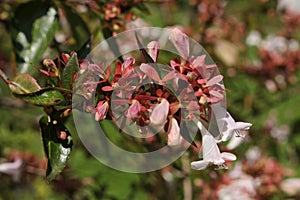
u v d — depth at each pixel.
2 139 0.54
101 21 0.41
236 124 0.32
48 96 0.32
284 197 0.51
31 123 0.55
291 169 0.56
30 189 0.55
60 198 0.56
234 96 0.54
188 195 0.45
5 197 0.54
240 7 0.62
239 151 0.49
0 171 0.51
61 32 0.45
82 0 0.42
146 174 0.47
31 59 0.40
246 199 0.48
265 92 0.60
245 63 0.59
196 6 0.59
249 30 0.62
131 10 0.44
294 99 0.61
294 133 0.61
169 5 0.58
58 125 0.33
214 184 0.47
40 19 0.41
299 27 0.67
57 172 0.33
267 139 0.59
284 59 0.60
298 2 0.72
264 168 0.50
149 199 0.48
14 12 0.40
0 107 0.52
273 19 0.65
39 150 0.54
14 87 0.34
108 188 0.49
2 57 0.53
